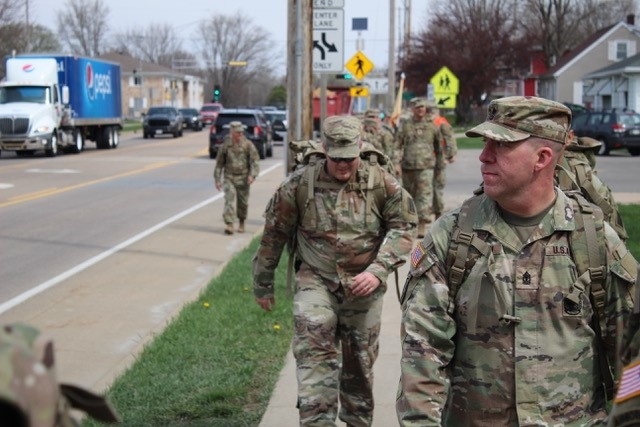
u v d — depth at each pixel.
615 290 3.09
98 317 8.78
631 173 26.30
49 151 35.28
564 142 3.09
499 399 3.10
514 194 3.08
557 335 3.07
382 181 4.99
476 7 74.06
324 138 4.92
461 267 3.14
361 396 5.13
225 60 132.75
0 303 9.49
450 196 19.70
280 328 7.73
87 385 6.46
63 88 36.44
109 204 18.72
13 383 1.25
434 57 69.62
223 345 7.27
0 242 13.56
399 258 4.96
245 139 14.54
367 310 5.01
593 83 61.22
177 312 8.61
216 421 5.62
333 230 4.96
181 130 57.41
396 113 25.11
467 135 3.10
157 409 5.76
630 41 68.56
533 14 83.62
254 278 5.25
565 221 3.09
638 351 2.56
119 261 12.04
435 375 3.12
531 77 74.44
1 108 34.50
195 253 12.70
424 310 3.17
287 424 5.57
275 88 129.75
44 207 18.06
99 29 119.56
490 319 3.10
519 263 3.09
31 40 64.12
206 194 20.89
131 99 118.31
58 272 11.24
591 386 3.11
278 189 5.09
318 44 12.86
